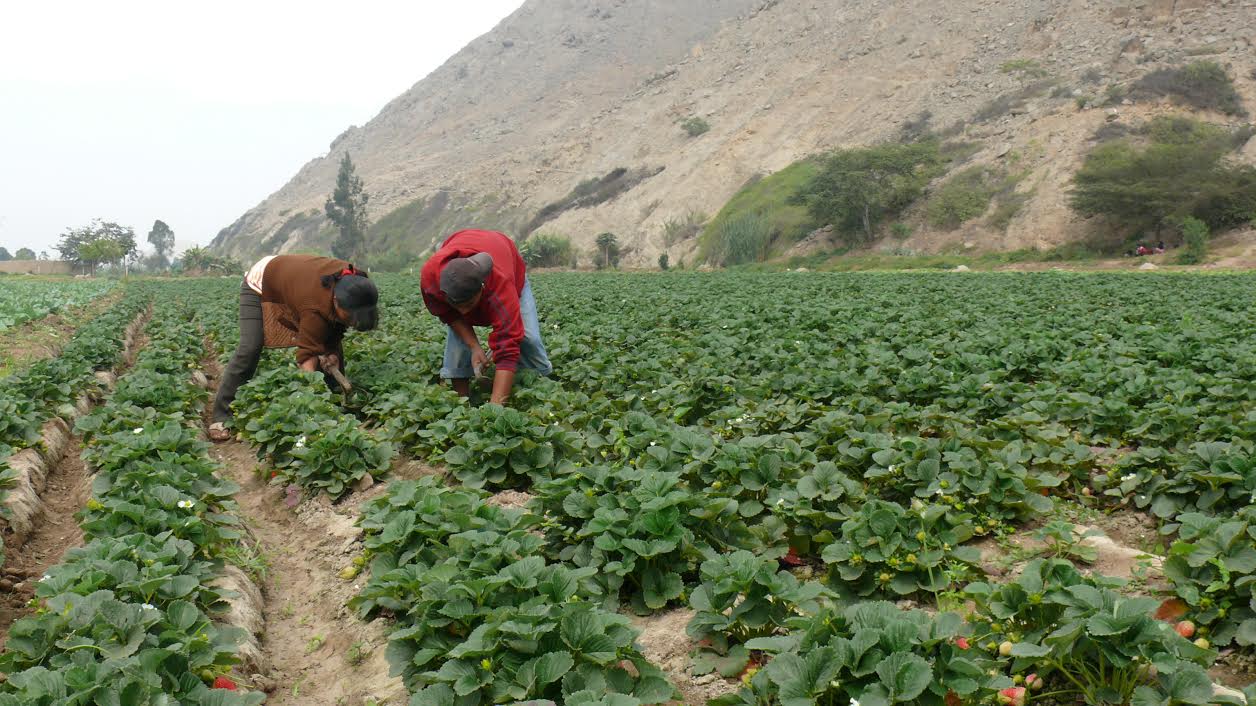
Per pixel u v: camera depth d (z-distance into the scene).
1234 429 6.67
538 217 110.38
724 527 5.11
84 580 4.19
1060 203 61.50
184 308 25.72
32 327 20.09
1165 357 10.70
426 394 8.51
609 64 185.38
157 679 3.37
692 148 103.88
